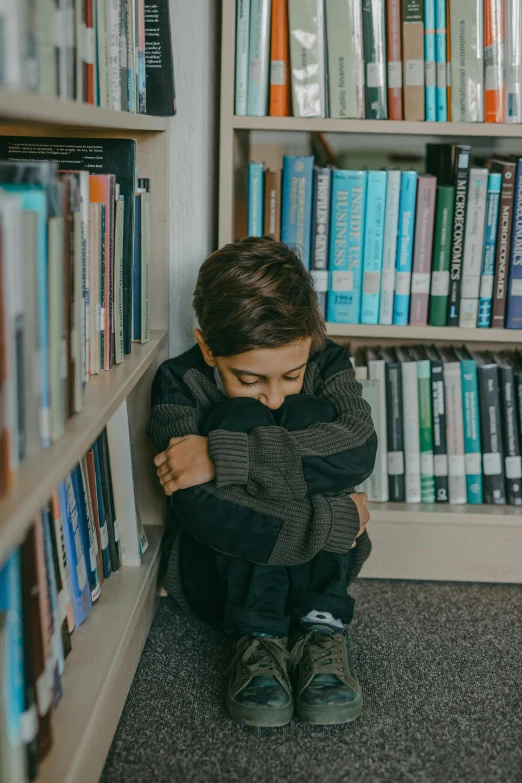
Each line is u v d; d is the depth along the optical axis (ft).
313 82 4.17
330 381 3.84
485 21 4.10
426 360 4.54
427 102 4.20
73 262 2.53
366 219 4.35
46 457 2.14
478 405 4.53
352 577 3.97
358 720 3.24
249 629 3.43
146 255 3.80
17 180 2.36
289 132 4.99
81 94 2.78
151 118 3.60
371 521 4.44
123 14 3.40
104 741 2.84
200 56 4.03
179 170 4.19
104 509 3.66
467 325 4.47
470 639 3.90
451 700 3.39
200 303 3.61
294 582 3.57
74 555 3.17
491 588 4.48
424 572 4.52
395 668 3.63
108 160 3.53
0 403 1.82
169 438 3.61
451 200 4.30
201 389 3.76
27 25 2.07
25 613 2.09
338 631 3.55
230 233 4.29
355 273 4.42
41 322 2.18
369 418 3.71
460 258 4.38
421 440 4.56
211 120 4.47
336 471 3.45
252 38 4.13
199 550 3.77
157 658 3.70
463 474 4.58
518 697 3.42
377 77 4.17
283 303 3.34
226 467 3.32
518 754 3.04
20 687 2.06
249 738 3.12
